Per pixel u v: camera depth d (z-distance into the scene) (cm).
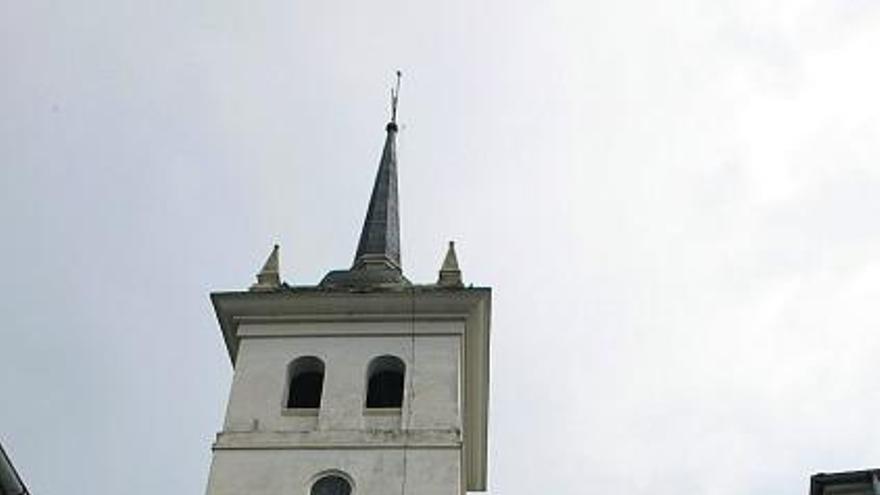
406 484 3500
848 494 2562
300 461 3569
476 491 4312
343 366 3831
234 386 3788
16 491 2291
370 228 4606
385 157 5031
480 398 4119
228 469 3553
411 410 3694
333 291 3966
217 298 3969
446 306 3950
